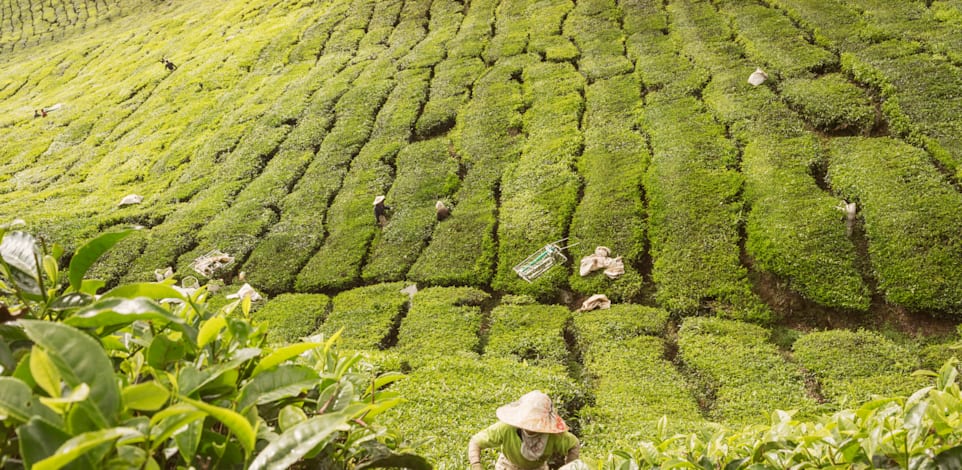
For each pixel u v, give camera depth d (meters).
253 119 32.34
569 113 25.23
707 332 15.59
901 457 2.94
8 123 44.31
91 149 36.91
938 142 18.12
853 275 15.62
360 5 43.00
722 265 17.06
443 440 11.11
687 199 19.19
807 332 15.33
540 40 31.66
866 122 19.83
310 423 2.34
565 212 20.41
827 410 12.37
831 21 25.77
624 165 21.62
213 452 2.44
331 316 18.67
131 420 2.04
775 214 17.61
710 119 22.31
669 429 11.66
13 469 2.16
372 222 22.73
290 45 40.81
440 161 25.03
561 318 16.98
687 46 27.34
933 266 14.96
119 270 22.80
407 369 14.95
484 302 18.53
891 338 14.50
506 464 6.75
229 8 54.22
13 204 30.09
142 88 43.44
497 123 26.27
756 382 13.66
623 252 18.47
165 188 29.03
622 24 31.36
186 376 2.40
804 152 19.39
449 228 21.39
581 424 12.78
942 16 23.83
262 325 3.09
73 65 54.75
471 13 37.56
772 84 23.16
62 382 2.21
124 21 64.31
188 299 2.89
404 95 30.14
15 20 70.81
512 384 13.57
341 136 28.39
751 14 28.36
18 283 2.77
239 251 22.59
